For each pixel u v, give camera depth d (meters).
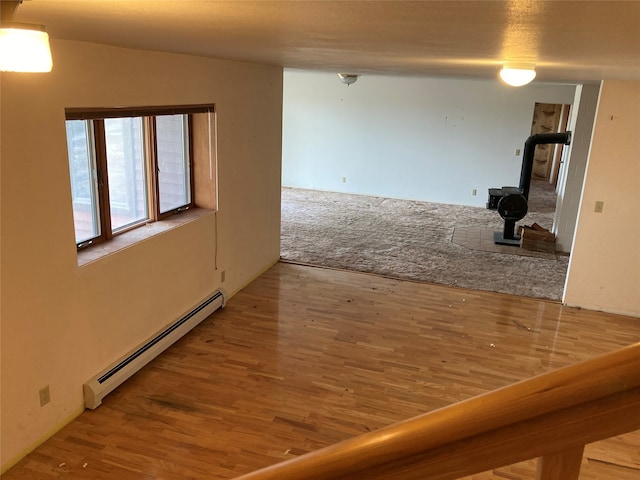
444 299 4.96
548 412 0.49
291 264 5.84
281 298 4.86
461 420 0.53
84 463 2.62
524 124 8.79
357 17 1.32
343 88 9.54
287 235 6.98
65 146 2.67
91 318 3.01
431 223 7.90
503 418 0.51
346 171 9.98
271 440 2.86
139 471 2.59
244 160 4.80
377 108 9.45
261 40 2.19
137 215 3.79
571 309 4.84
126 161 3.57
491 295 5.11
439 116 9.15
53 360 2.75
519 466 2.63
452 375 3.60
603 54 2.13
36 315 2.61
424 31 1.58
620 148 4.46
